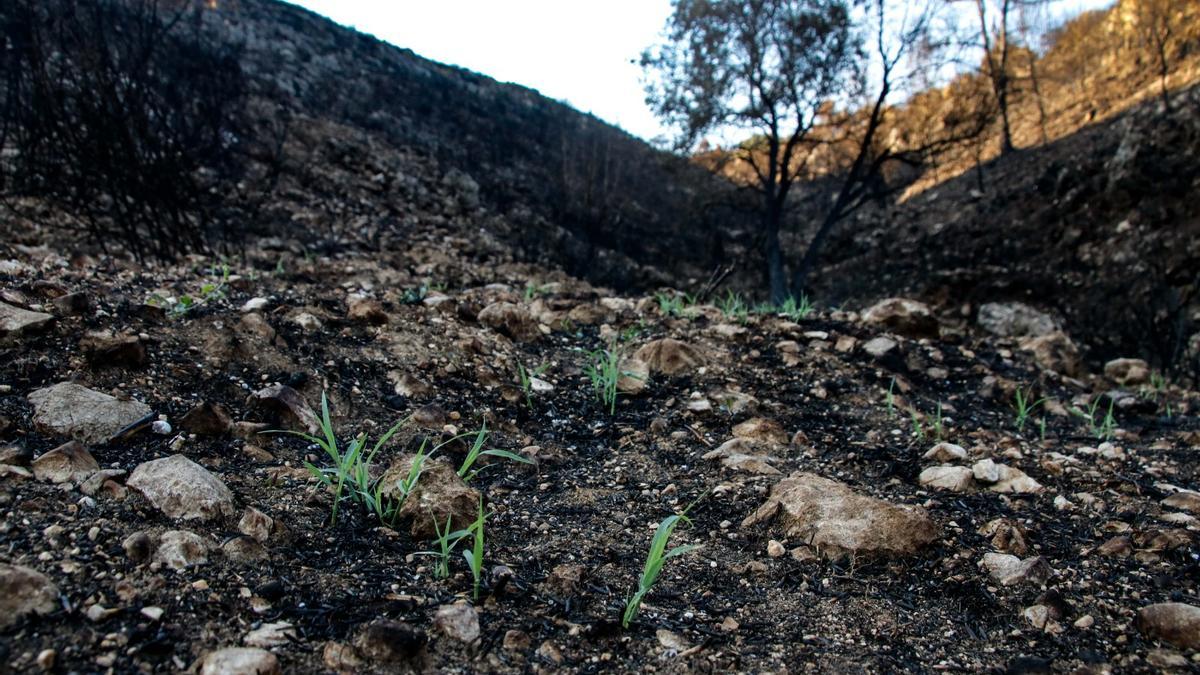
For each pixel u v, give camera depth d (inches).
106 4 258.2
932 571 79.3
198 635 55.4
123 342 99.7
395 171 522.0
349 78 736.3
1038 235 664.4
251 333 118.3
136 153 183.5
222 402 99.8
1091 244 597.9
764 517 88.4
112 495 70.6
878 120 597.9
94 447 81.4
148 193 181.5
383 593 65.6
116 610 55.3
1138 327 363.3
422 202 482.0
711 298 243.4
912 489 102.3
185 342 111.1
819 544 82.4
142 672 50.5
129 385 96.5
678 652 63.0
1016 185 791.7
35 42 182.7
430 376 125.0
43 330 100.2
